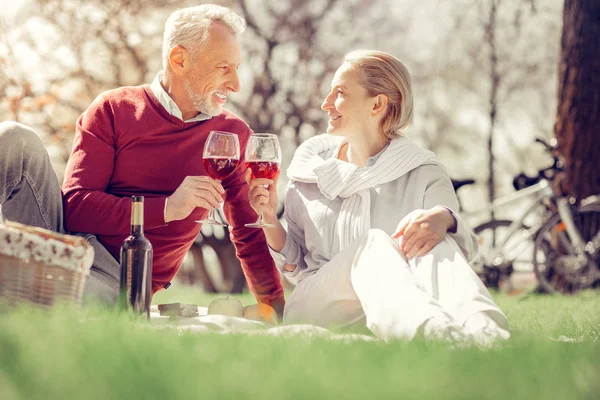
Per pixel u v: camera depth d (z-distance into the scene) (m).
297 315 3.86
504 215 16.31
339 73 4.31
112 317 2.90
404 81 4.30
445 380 1.81
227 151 3.80
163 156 4.38
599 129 10.27
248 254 4.61
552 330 4.11
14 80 13.18
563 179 10.40
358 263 3.46
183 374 1.79
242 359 2.14
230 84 4.45
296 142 15.80
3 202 3.83
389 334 3.00
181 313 3.92
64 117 13.66
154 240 4.36
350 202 4.19
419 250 3.38
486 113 19.91
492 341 2.70
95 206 4.12
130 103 4.40
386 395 1.62
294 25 15.83
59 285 2.99
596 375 1.89
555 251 9.90
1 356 1.97
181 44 4.38
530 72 19.09
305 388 1.66
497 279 10.09
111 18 13.80
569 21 10.51
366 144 4.32
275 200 4.25
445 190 4.18
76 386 1.63
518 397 1.71
